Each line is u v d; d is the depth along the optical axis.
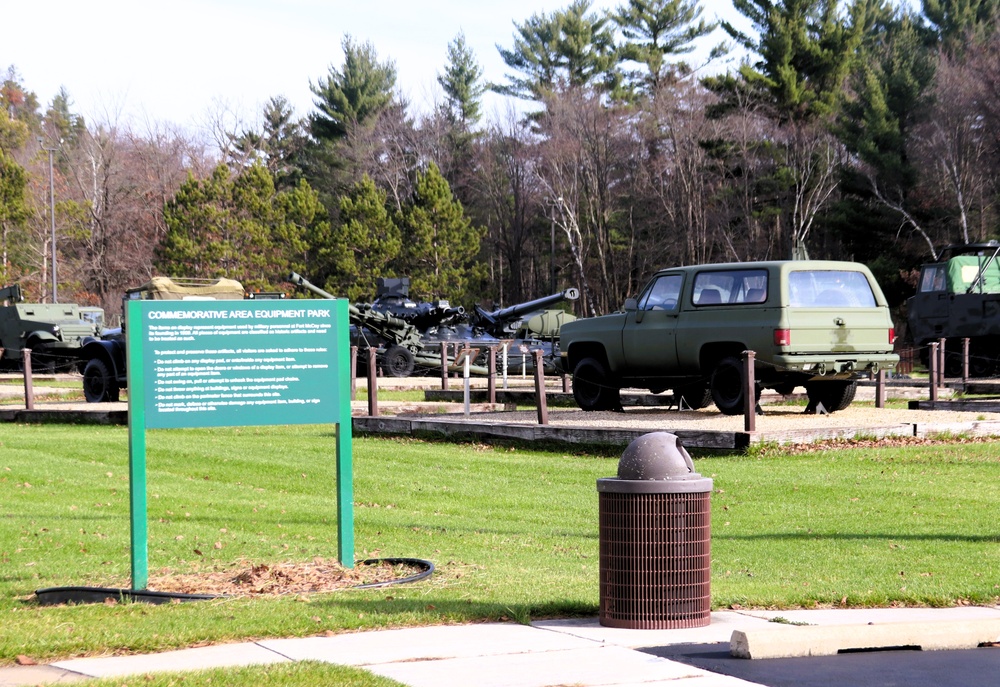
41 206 72.62
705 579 7.52
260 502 14.16
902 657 6.70
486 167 77.88
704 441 16.55
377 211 65.81
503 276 79.38
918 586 8.76
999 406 20.83
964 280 34.53
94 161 76.81
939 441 17.33
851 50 60.03
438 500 14.20
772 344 17.66
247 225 63.88
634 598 7.38
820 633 6.73
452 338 39.72
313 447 19.00
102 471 16.67
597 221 66.12
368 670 6.14
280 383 9.23
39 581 9.59
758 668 6.36
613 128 67.12
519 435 18.56
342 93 84.88
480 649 6.72
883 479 14.27
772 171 60.38
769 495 13.48
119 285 74.94
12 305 42.06
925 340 35.31
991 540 10.80
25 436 20.81
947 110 54.38
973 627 7.03
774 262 17.98
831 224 57.25
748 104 59.47
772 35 59.62
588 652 6.66
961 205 52.38
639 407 23.88
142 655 6.68
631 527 7.41
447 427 19.64
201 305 8.96
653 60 71.06
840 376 18.41
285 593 8.63
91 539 11.57
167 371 8.88
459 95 91.38
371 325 37.97
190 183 64.25
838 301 18.19
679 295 19.14
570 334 21.11
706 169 62.62
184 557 10.59
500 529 12.22
